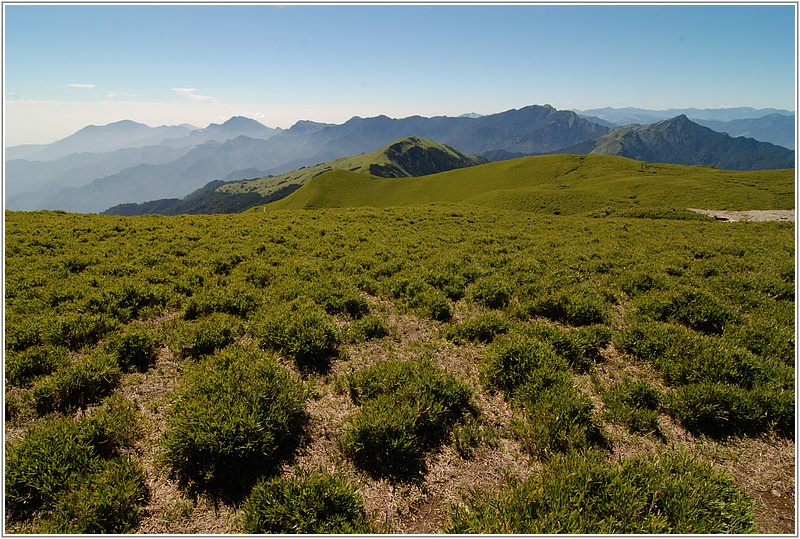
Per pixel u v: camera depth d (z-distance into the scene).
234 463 5.82
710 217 55.06
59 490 5.35
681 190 86.94
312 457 6.26
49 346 8.70
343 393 7.88
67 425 6.28
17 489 5.27
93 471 5.67
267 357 8.49
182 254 18.02
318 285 13.52
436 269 16.06
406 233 24.81
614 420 7.05
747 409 6.88
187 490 5.64
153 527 5.15
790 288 13.39
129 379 8.08
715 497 5.29
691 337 9.22
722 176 103.06
